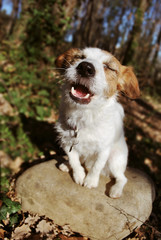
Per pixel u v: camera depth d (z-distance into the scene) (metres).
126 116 1.24
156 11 3.44
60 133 0.64
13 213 0.60
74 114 0.59
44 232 0.56
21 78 1.33
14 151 1.00
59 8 1.42
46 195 0.61
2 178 0.80
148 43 3.54
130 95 0.65
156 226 0.66
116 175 0.66
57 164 0.70
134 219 0.59
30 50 1.44
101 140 0.59
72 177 0.65
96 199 0.59
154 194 0.71
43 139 1.06
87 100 0.55
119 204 0.59
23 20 1.60
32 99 1.24
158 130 1.59
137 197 0.63
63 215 0.60
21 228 0.56
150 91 2.73
